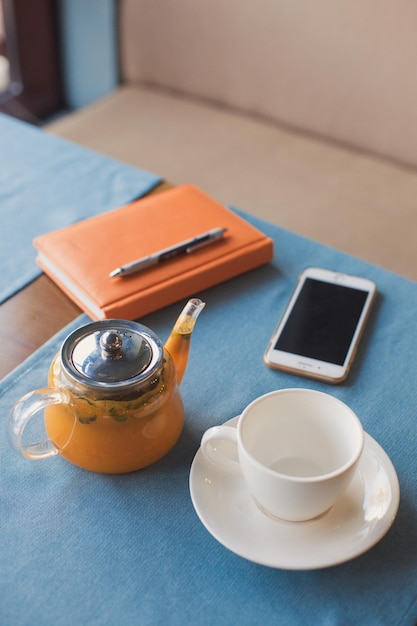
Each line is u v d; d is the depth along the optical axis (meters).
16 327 0.73
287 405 0.54
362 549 0.50
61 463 0.59
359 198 1.31
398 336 0.72
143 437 0.55
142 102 1.57
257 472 0.49
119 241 0.78
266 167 1.38
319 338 0.70
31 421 0.63
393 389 0.66
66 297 0.76
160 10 1.51
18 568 0.52
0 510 0.56
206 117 1.52
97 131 1.48
